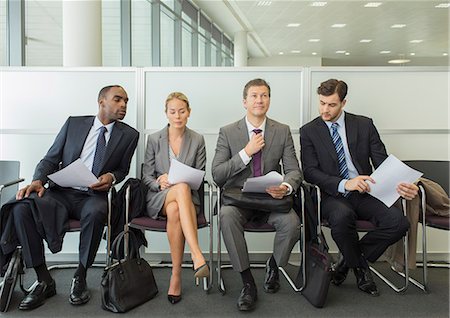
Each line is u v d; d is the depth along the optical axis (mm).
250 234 3318
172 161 2459
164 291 2604
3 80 3201
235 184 2652
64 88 3209
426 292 2590
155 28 6039
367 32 10562
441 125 3211
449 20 9258
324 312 2295
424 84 3203
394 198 2459
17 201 2371
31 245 2344
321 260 2385
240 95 3209
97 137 2713
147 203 2551
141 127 3201
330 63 15859
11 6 3787
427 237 3303
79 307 2344
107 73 3205
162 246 3297
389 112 3213
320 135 2721
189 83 3207
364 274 2604
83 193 2604
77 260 3291
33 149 3234
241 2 7973
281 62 14578
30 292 2389
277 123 2748
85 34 3854
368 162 2740
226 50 10930
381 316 2244
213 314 2266
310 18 9148
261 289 2652
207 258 3309
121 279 2312
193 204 2467
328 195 2637
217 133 3211
